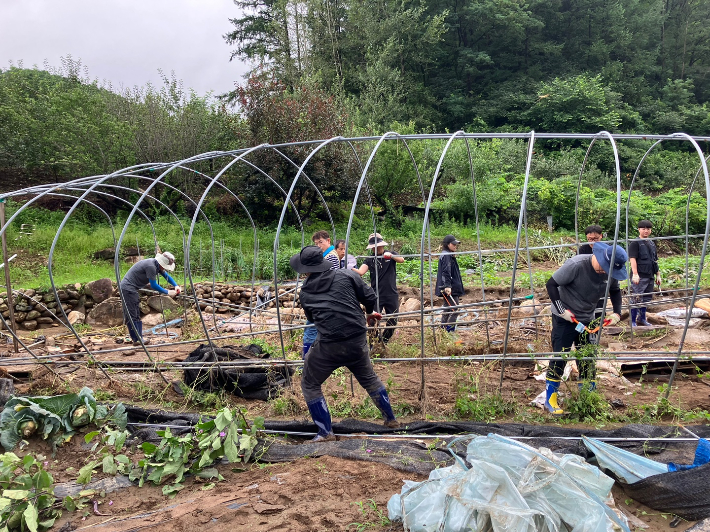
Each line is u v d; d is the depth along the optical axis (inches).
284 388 220.5
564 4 1606.8
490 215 789.9
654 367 228.1
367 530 122.1
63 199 737.6
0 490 143.4
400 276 524.4
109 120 722.2
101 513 137.6
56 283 462.6
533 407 196.2
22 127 698.8
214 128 796.0
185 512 132.7
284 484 143.0
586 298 186.2
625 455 141.6
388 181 742.5
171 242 610.9
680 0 1813.5
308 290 170.9
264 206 743.1
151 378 241.9
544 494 116.2
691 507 124.5
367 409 198.2
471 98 1382.9
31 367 255.1
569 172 946.1
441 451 155.7
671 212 708.7
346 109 872.9
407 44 1333.7
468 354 263.0
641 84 1486.2
